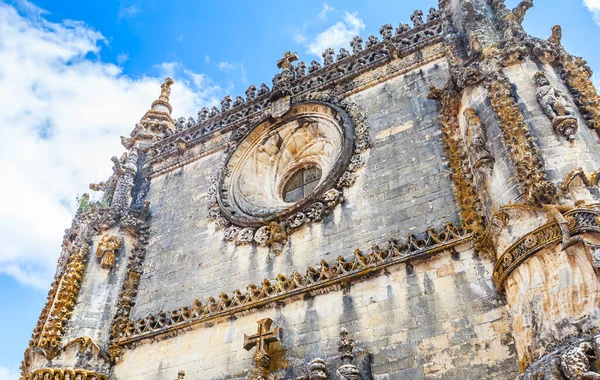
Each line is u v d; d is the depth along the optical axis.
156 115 30.19
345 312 15.74
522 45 16.64
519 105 15.22
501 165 14.57
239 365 16.47
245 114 25.33
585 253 11.66
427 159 18.14
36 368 18.41
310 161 22.59
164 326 18.84
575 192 12.75
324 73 23.95
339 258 16.81
